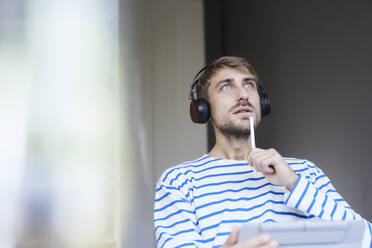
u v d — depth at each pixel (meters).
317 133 2.00
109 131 3.00
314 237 0.83
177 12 3.17
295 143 2.20
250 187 1.14
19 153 2.86
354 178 1.72
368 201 1.64
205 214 1.11
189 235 1.08
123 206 2.92
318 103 1.99
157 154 3.01
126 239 2.88
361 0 1.69
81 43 3.06
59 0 3.07
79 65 3.03
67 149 2.92
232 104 1.23
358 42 1.71
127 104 3.04
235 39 2.93
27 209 2.80
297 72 2.18
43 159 2.88
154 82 3.09
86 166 2.93
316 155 2.01
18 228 2.78
